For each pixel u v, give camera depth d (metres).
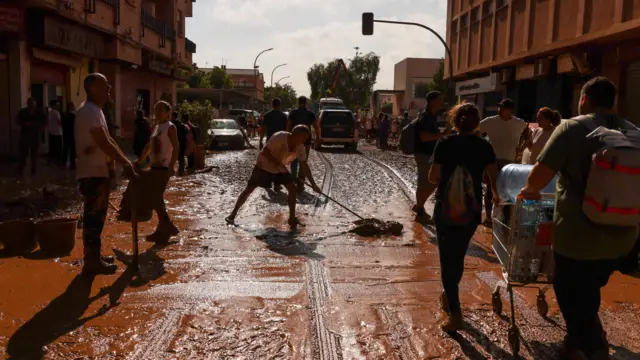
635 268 3.77
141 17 25.44
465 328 4.65
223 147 27.45
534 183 3.66
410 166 19.59
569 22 16.83
